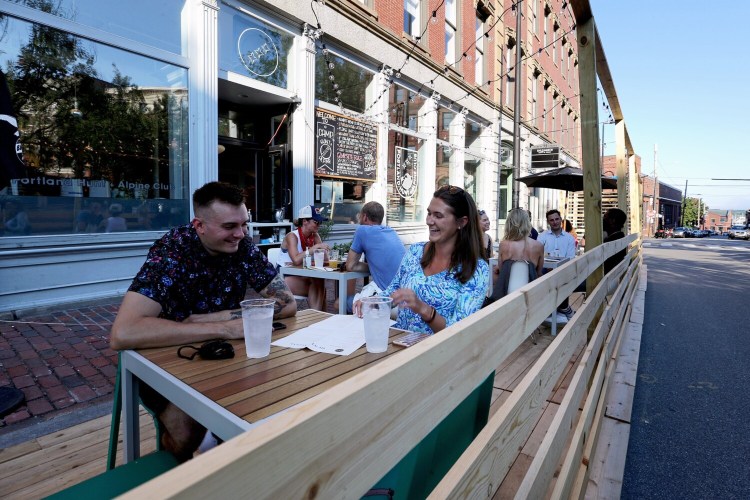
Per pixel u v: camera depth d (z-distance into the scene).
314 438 0.52
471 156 14.12
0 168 2.62
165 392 1.38
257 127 8.09
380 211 4.33
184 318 1.93
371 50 9.09
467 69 13.05
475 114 13.78
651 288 9.56
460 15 12.48
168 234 1.92
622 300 5.48
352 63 8.95
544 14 19.36
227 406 1.18
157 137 5.77
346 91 8.90
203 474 0.40
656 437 3.01
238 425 1.09
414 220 11.25
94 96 5.18
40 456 2.24
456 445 1.39
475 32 13.51
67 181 5.00
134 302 1.71
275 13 7.10
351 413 0.58
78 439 2.40
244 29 6.84
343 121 8.54
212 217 1.83
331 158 8.30
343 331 1.87
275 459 0.47
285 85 7.55
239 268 2.06
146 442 2.39
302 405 0.53
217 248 1.90
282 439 0.48
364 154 9.12
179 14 5.96
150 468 1.35
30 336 3.97
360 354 1.60
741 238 47.47
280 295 2.14
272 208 7.94
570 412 1.87
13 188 4.61
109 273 5.36
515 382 3.40
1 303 4.54
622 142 7.08
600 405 2.85
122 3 5.38
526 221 4.34
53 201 4.89
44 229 4.83
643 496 2.38
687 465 2.68
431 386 0.76
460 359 0.86
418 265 2.39
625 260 5.66
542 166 15.95
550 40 20.33
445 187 2.29
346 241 8.82
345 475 0.57
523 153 17.23
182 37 6.01
